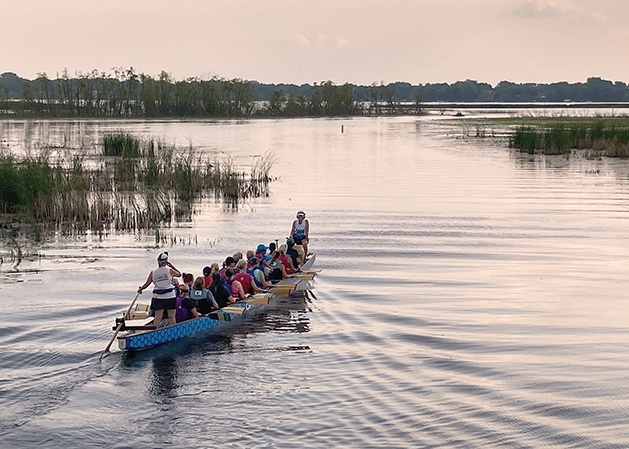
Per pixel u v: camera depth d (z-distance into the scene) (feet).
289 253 64.90
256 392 37.99
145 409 36.06
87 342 45.98
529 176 139.74
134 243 77.97
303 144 223.51
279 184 128.98
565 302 55.52
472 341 46.06
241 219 93.04
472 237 81.30
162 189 110.11
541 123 302.66
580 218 93.35
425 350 44.37
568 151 186.29
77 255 72.02
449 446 31.91
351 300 56.44
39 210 89.76
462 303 55.36
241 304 52.90
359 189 122.01
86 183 106.63
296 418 34.83
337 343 45.88
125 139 158.40
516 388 38.22
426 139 247.09
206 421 34.68
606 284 61.11
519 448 31.73
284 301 56.34
